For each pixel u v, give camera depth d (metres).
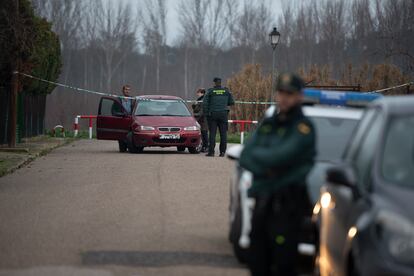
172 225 33.69
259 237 20.84
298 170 20.78
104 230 32.47
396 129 20.38
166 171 54.97
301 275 25.14
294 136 20.75
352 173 20.58
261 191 20.78
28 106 92.56
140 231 32.28
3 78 75.75
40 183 47.72
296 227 20.64
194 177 51.34
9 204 39.16
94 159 64.81
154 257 27.58
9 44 69.44
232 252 28.55
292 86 20.86
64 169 56.19
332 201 22.31
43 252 28.23
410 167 19.50
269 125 21.23
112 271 25.47
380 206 18.53
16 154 66.62
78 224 33.75
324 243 22.73
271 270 21.05
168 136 71.94
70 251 28.41
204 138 76.75
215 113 69.69
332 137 29.92
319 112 31.27
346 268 19.91
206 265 26.48
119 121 74.12
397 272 17.47
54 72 106.31
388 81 97.56
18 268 25.83
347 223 20.19
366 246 18.36
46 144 82.19
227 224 34.06
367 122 22.38
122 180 49.34
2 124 75.50
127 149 78.38
